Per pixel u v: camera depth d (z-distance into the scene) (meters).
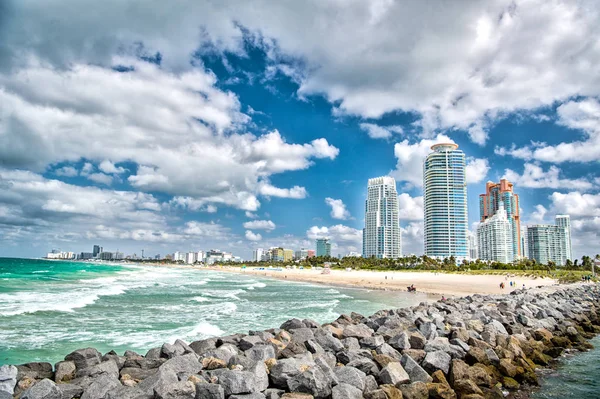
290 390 10.48
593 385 13.17
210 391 9.70
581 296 40.44
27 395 9.27
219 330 22.86
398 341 15.23
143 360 12.82
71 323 23.66
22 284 50.69
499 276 101.44
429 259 155.75
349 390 10.33
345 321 20.88
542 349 17.38
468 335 16.67
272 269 178.00
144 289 50.94
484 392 11.92
